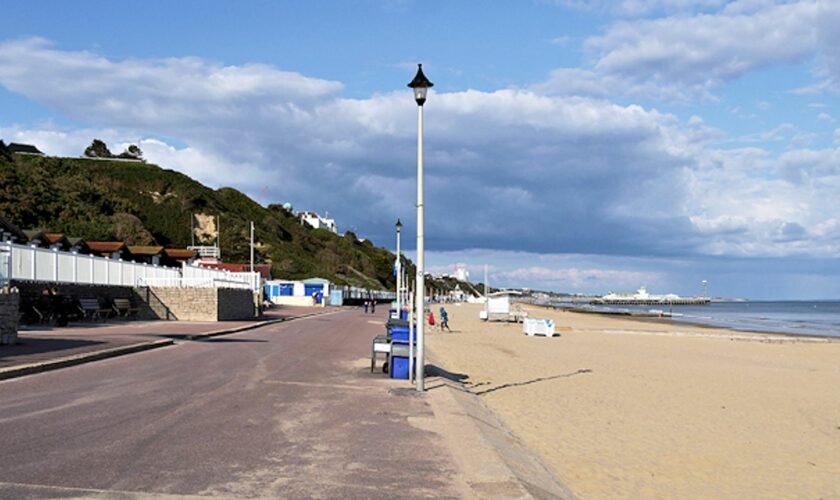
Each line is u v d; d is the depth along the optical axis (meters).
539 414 14.27
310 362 19.05
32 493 6.07
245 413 10.73
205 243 108.62
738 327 69.56
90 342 19.58
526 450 10.89
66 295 28.89
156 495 6.23
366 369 17.95
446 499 6.70
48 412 9.86
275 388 13.64
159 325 30.86
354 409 11.70
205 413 10.52
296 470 7.48
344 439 9.23
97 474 6.84
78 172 106.50
